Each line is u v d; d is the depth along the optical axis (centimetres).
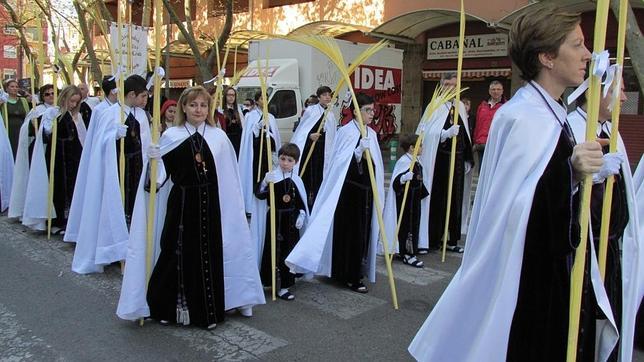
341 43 1385
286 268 512
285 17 1897
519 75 235
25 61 3231
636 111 1239
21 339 407
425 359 250
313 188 835
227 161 431
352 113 538
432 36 1558
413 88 1611
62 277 549
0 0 1719
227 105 917
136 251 418
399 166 618
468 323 235
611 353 238
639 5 1064
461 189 684
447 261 645
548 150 210
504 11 1400
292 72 1309
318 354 393
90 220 563
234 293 443
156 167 401
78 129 716
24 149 756
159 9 397
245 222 445
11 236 700
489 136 233
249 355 388
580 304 212
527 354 225
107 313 459
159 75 399
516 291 215
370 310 481
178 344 403
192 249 417
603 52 196
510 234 214
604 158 212
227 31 1213
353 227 526
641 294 291
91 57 1301
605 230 219
